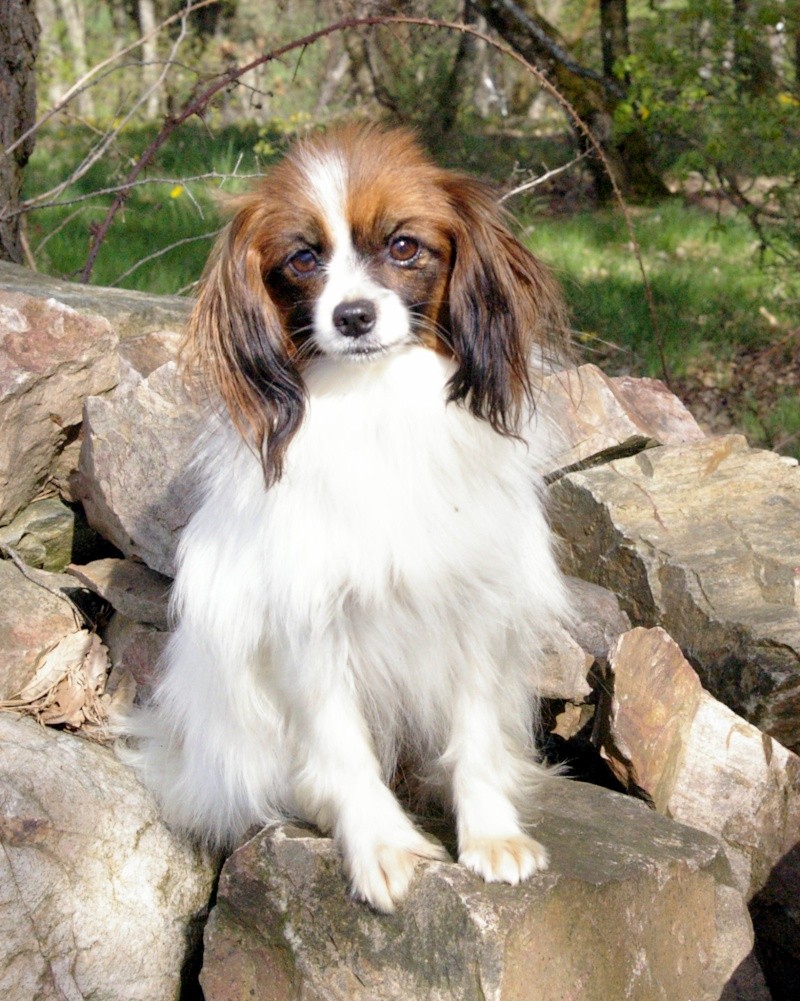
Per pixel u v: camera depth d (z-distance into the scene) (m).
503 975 0.69
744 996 0.78
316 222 0.72
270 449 0.73
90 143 3.27
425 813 0.83
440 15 2.66
